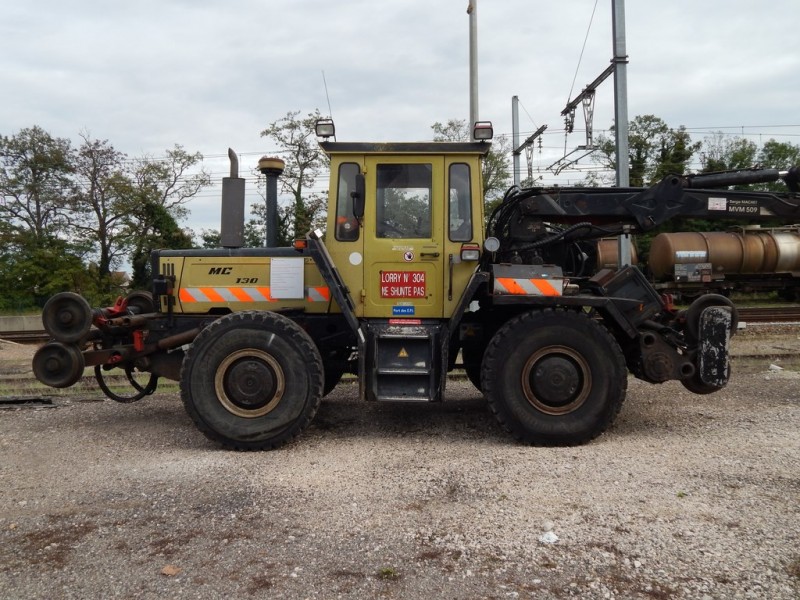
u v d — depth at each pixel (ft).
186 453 17.92
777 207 22.04
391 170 19.57
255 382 18.13
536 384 18.34
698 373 19.67
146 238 115.85
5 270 108.99
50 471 16.34
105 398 26.25
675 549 11.23
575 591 10.02
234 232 22.00
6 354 42.45
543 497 13.78
